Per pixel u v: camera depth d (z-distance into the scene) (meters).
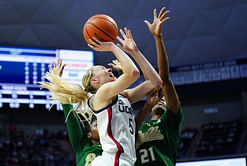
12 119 11.84
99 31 2.27
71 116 2.64
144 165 2.55
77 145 2.60
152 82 2.40
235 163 3.47
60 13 11.87
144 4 11.84
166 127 2.68
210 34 11.77
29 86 9.79
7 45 9.86
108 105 2.12
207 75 11.00
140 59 2.34
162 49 2.54
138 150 2.60
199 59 11.71
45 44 11.75
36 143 11.45
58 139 11.98
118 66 2.76
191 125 12.35
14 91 9.65
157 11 11.85
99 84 2.33
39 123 12.08
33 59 9.98
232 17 11.67
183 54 11.80
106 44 2.22
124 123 2.15
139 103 11.80
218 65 10.98
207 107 12.25
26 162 10.41
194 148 11.84
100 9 11.86
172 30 11.88
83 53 10.40
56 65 2.62
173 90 2.63
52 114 12.23
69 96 2.35
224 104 12.09
